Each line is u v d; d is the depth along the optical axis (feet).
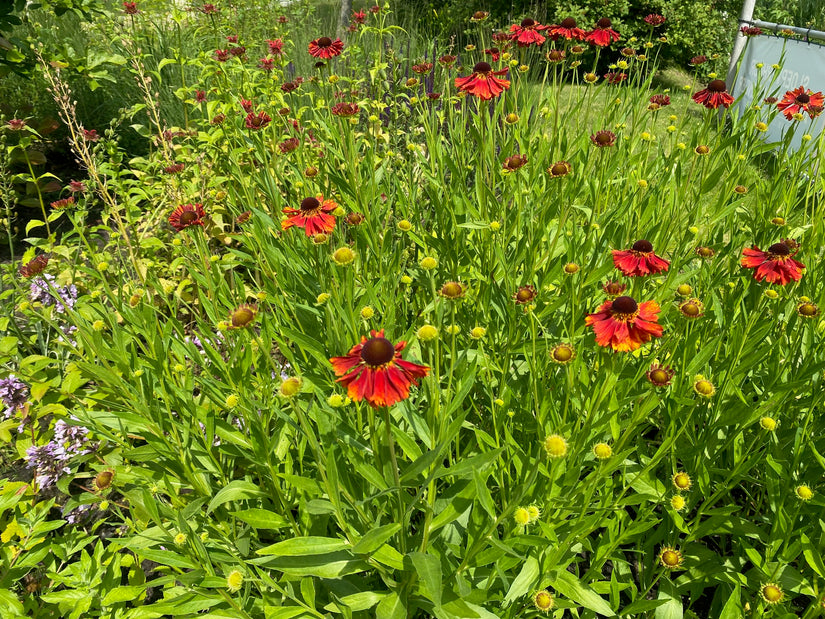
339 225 7.14
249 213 7.59
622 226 7.36
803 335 6.29
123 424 5.63
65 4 14.40
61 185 14.69
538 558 4.78
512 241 8.02
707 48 26.81
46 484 6.64
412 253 9.00
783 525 5.09
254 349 6.15
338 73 15.42
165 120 16.20
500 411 5.57
